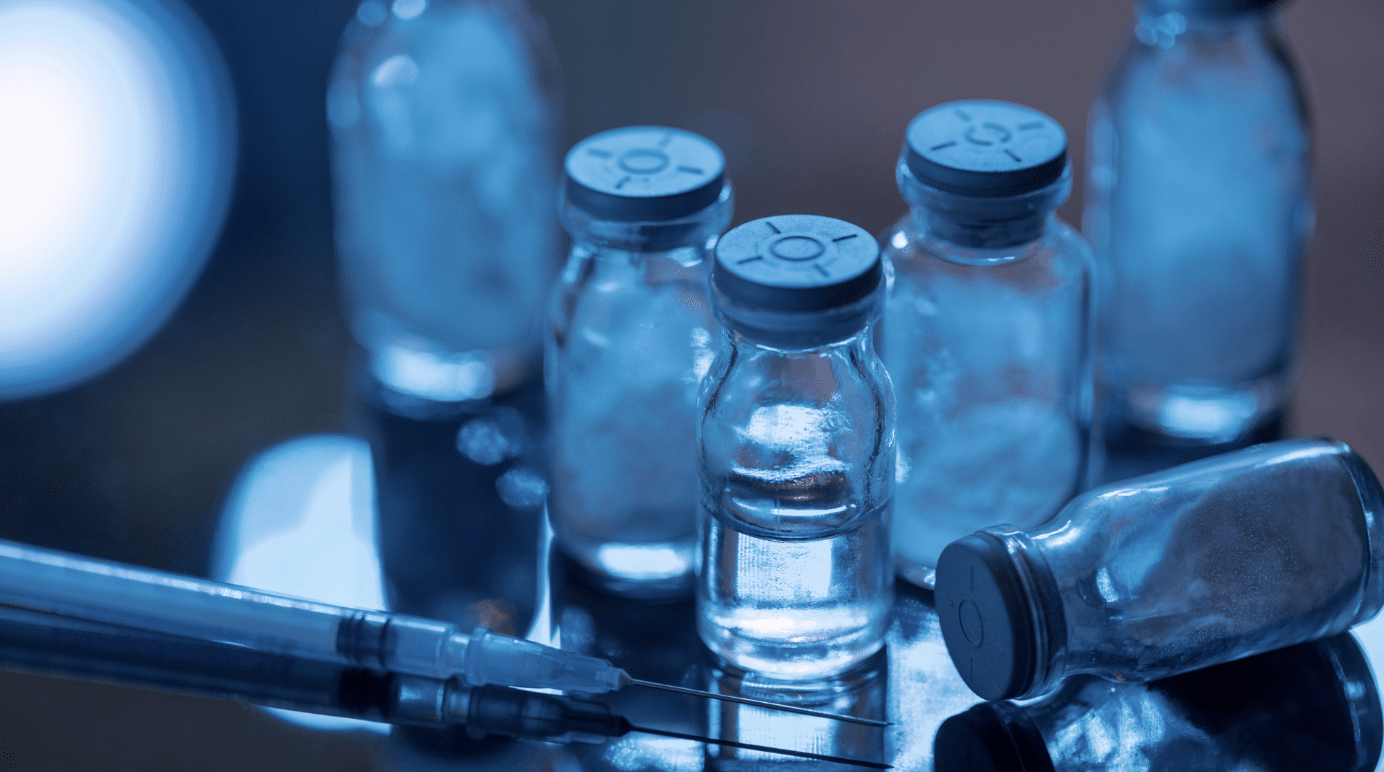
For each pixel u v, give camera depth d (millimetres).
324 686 878
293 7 1553
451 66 1127
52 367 1156
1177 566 817
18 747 838
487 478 1046
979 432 938
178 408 1113
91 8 1543
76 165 1355
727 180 916
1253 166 1068
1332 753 803
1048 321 936
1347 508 839
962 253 911
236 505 1021
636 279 923
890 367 943
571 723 846
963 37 1505
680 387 924
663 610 935
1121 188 1095
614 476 926
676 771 811
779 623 851
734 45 1504
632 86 1435
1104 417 1086
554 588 954
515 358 1147
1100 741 816
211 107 1424
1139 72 1086
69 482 1043
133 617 898
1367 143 1319
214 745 839
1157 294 1077
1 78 1460
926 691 861
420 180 1113
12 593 905
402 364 1143
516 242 1130
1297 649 876
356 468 1055
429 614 932
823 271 784
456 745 835
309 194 1332
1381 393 1077
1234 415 1077
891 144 1339
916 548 938
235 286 1234
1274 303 1066
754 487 828
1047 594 782
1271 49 1069
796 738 830
